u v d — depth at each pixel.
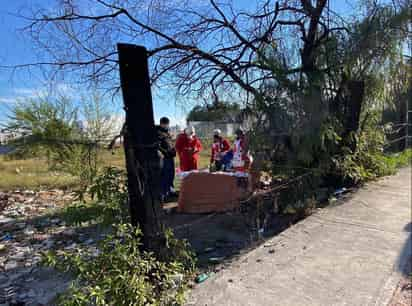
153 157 2.50
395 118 10.00
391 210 4.91
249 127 5.10
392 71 6.18
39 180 9.20
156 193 2.53
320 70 5.35
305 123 5.06
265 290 2.63
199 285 2.73
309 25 5.46
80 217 2.49
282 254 3.38
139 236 2.44
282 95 4.97
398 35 5.77
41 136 2.43
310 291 2.61
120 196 2.50
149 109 2.47
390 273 2.91
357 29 5.61
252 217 4.80
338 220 4.48
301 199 5.07
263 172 5.29
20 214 6.45
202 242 4.23
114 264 2.03
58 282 3.32
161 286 2.34
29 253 4.27
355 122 6.10
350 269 3.00
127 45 2.35
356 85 5.93
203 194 5.59
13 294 3.12
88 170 2.55
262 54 4.89
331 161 5.68
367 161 6.89
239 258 3.47
